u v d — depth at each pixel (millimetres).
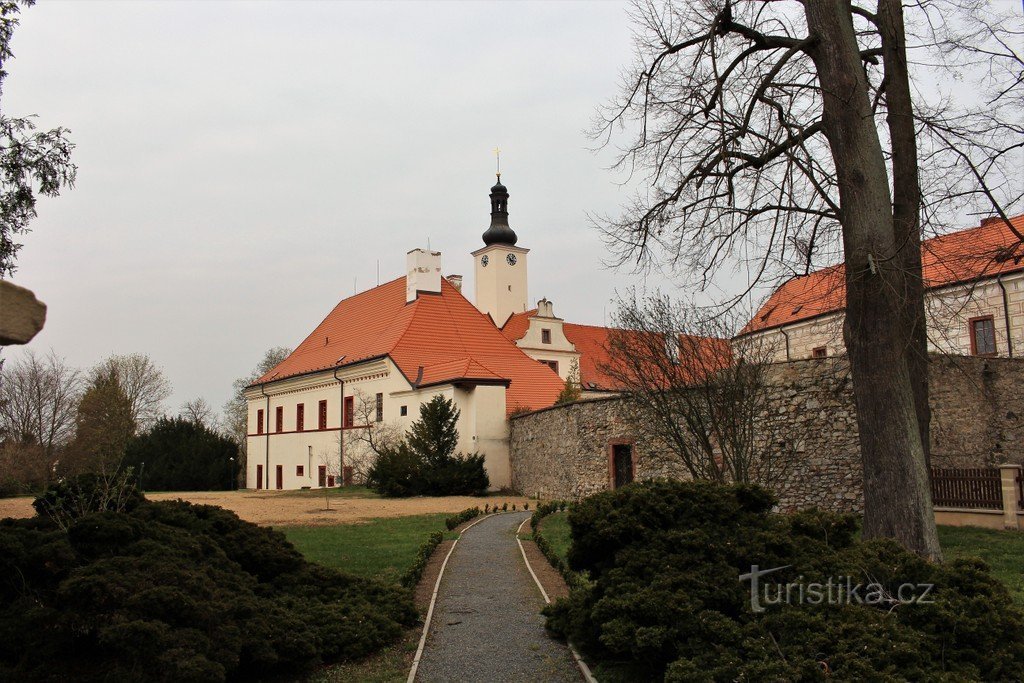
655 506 8156
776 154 11281
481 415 35438
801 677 5969
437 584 12133
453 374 36594
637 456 24188
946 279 14648
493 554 15234
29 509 25359
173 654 6277
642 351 17078
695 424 16656
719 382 16109
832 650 6418
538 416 32281
